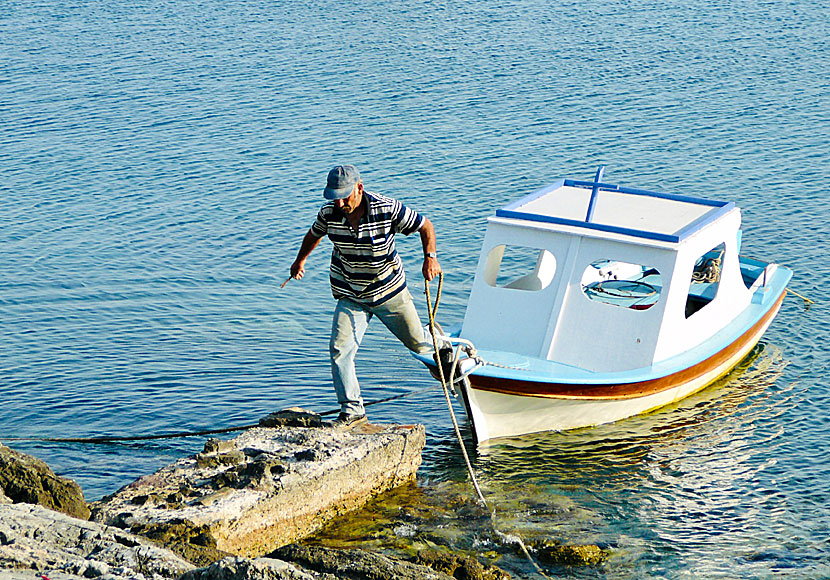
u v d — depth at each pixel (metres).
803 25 54.47
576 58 48.69
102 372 18.94
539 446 15.95
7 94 45.06
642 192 18.73
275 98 42.94
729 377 18.78
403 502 13.71
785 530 13.50
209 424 16.67
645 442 16.12
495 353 16.94
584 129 37.06
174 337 20.84
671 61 47.62
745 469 15.28
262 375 18.84
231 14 63.62
